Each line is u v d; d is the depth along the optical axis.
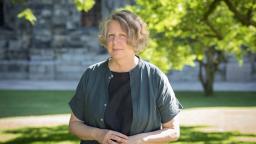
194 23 11.27
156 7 10.34
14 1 10.52
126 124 3.57
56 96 23.11
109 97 3.61
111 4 35.75
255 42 12.20
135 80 3.61
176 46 12.82
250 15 10.39
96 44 35.62
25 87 28.31
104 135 3.52
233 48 13.14
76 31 35.56
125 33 3.48
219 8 12.22
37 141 11.09
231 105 20.08
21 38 35.38
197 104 20.42
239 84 32.09
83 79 3.73
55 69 34.56
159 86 3.62
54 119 15.29
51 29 35.56
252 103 21.03
